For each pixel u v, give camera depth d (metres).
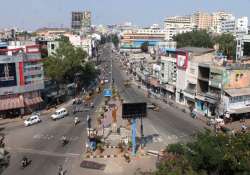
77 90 114.94
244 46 136.50
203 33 185.50
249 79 76.69
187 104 91.44
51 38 173.38
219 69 75.19
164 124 72.69
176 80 97.81
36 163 51.25
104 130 68.19
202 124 72.56
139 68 147.38
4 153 55.25
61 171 46.41
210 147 34.16
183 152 39.72
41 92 89.81
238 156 31.88
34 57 82.38
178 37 191.38
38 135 65.19
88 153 54.88
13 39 146.62
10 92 77.44
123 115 53.47
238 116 74.50
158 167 39.62
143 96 106.69
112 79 142.12
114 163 51.03
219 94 75.75
